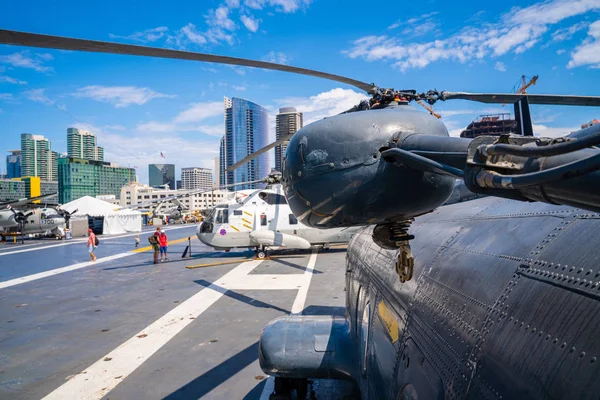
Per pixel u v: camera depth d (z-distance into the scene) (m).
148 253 19.89
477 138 1.11
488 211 2.36
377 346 2.85
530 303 1.31
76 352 6.14
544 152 0.84
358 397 4.45
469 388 1.43
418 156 1.42
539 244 1.53
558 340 1.12
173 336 6.79
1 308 9.22
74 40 1.80
